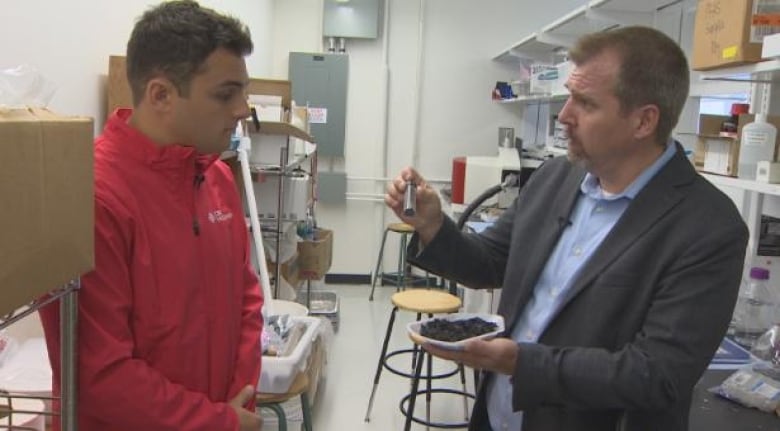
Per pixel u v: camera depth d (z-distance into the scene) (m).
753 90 2.13
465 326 1.35
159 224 1.13
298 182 3.21
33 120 0.72
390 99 5.73
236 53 1.12
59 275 0.79
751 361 1.83
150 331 1.11
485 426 1.49
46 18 1.86
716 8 1.76
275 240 3.07
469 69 5.73
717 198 1.16
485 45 5.71
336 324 4.58
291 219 3.21
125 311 1.06
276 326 2.04
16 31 1.70
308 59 5.46
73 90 2.05
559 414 1.25
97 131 2.25
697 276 1.09
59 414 1.03
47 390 1.41
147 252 1.10
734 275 1.10
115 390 1.02
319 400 3.42
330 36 5.52
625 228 1.21
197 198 1.23
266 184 3.04
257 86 3.27
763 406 1.51
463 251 1.48
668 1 3.08
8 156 0.67
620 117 1.17
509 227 1.58
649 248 1.16
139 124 1.14
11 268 0.69
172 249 1.14
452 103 5.76
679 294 1.09
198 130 1.12
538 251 1.39
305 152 3.67
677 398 1.08
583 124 1.20
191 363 1.18
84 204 0.84
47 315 1.01
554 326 1.25
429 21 5.66
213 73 1.09
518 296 1.39
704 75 1.90
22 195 0.70
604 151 1.21
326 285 5.89
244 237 1.42
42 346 1.73
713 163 1.94
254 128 2.72
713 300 1.08
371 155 5.78
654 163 1.22
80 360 1.01
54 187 0.76
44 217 0.74
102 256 1.02
